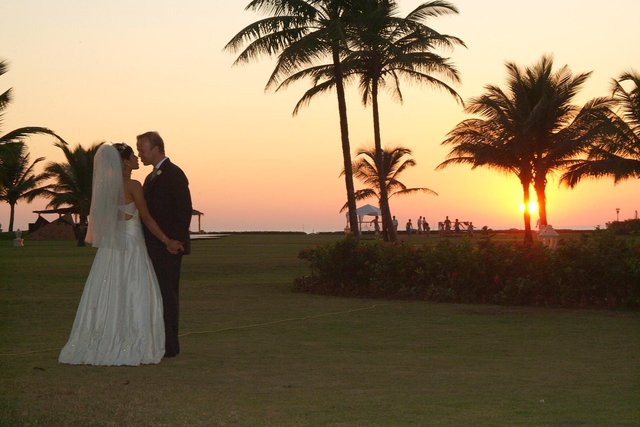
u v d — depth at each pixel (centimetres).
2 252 3966
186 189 875
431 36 3031
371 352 893
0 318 1212
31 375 757
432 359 845
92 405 630
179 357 859
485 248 1458
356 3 2950
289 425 571
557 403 638
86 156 6266
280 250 4081
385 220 3409
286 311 1312
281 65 2808
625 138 3800
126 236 841
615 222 4812
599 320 1173
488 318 1204
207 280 2028
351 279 1623
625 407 623
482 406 627
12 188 7631
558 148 4266
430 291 1486
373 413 606
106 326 823
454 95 3416
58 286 1819
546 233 2836
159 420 583
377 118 3366
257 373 767
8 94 3619
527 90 4347
